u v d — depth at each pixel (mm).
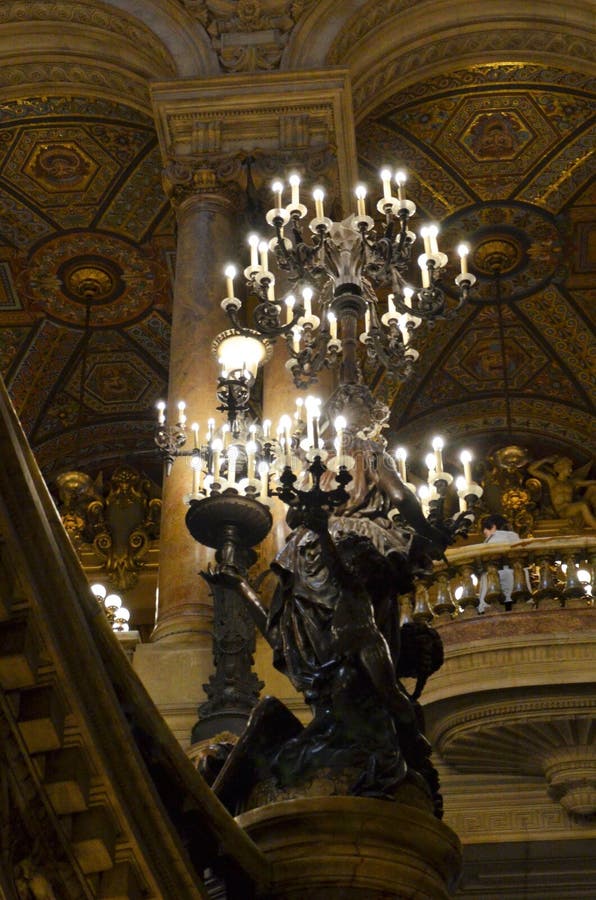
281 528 9984
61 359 16969
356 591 5180
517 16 12672
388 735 4945
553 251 15719
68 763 3738
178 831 4289
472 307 16484
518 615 8961
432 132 14172
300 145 11797
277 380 10812
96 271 15984
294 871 4590
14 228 15422
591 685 8719
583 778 8719
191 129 11945
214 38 12336
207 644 9344
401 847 4641
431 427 17594
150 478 17469
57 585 3643
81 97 13406
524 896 8992
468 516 6059
